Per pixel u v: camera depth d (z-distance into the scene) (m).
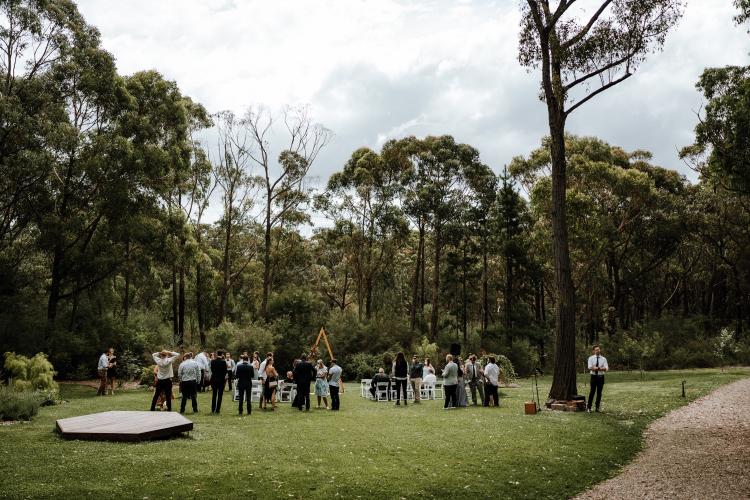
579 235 42.12
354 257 51.41
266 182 46.78
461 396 18.42
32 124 28.56
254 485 8.13
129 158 30.83
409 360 38.72
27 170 28.36
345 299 62.38
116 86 32.25
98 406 17.83
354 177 50.88
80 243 33.78
